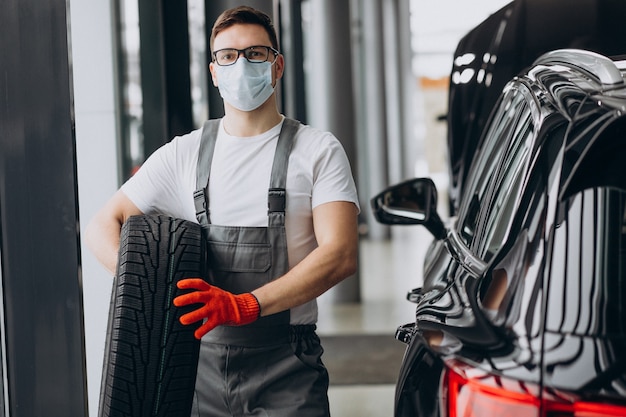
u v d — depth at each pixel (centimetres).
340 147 255
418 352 188
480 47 412
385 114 1547
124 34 438
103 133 406
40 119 243
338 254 240
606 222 167
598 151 172
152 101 448
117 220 264
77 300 247
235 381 251
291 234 252
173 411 238
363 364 575
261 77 248
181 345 236
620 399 146
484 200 243
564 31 399
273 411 250
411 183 342
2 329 249
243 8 254
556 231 170
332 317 755
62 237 246
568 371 151
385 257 1234
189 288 231
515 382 154
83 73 392
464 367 164
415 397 184
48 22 241
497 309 172
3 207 246
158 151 268
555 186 176
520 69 406
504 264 179
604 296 160
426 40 2280
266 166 252
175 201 267
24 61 242
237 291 250
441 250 294
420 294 288
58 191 245
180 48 448
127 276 236
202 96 534
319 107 899
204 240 246
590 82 198
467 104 414
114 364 234
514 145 224
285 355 251
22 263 247
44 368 249
